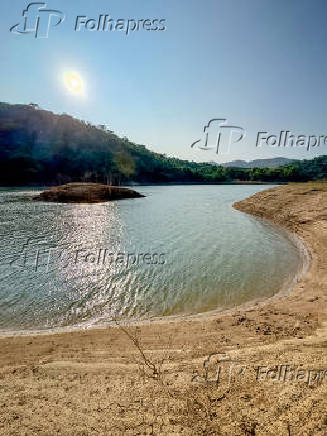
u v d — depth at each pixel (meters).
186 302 15.39
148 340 10.92
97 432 5.71
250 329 11.31
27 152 170.75
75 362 9.30
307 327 10.95
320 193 42.88
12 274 19.84
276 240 29.52
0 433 5.80
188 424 5.78
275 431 5.37
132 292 16.80
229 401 6.42
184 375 7.83
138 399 6.79
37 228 37.00
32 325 13.15
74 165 173.00
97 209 58.16
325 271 18.77
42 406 6.73
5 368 9.18
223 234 32.91
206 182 189.00
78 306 15.05
